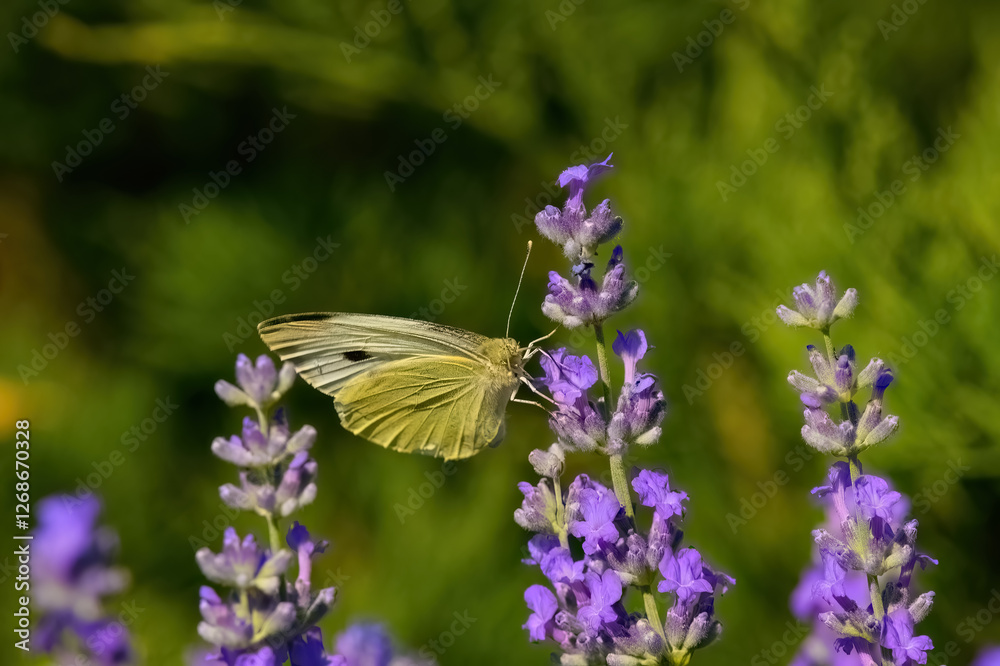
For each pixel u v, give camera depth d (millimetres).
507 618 476
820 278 390
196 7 516
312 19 513
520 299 510
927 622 446
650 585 386
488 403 437
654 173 480
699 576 386
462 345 436
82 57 514
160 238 522
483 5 505
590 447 392
